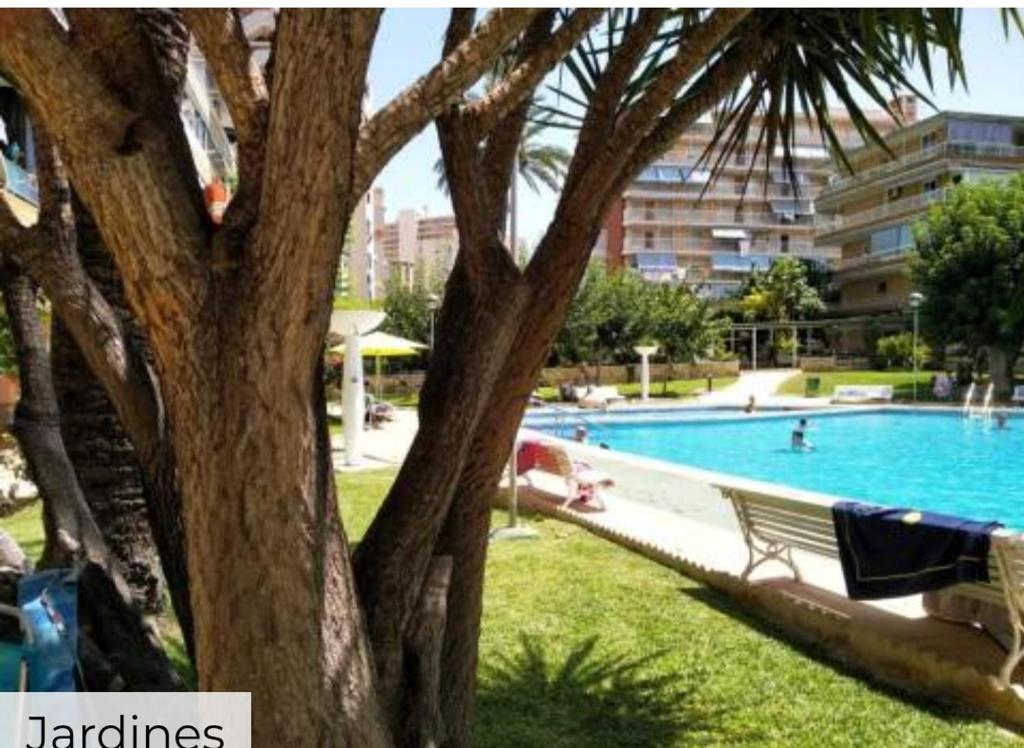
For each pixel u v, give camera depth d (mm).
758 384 40688
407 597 2611
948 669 4566
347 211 1906
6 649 2564
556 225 2900
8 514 9180
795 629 5684
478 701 4488
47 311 6648
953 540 4715
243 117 1995
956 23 3045
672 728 4199
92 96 1796
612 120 2885
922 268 34469
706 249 79625
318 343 1968
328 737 2068
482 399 2721
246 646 2002
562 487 10820
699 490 10602
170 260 1936
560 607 6109
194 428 1996
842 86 3416
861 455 20188
